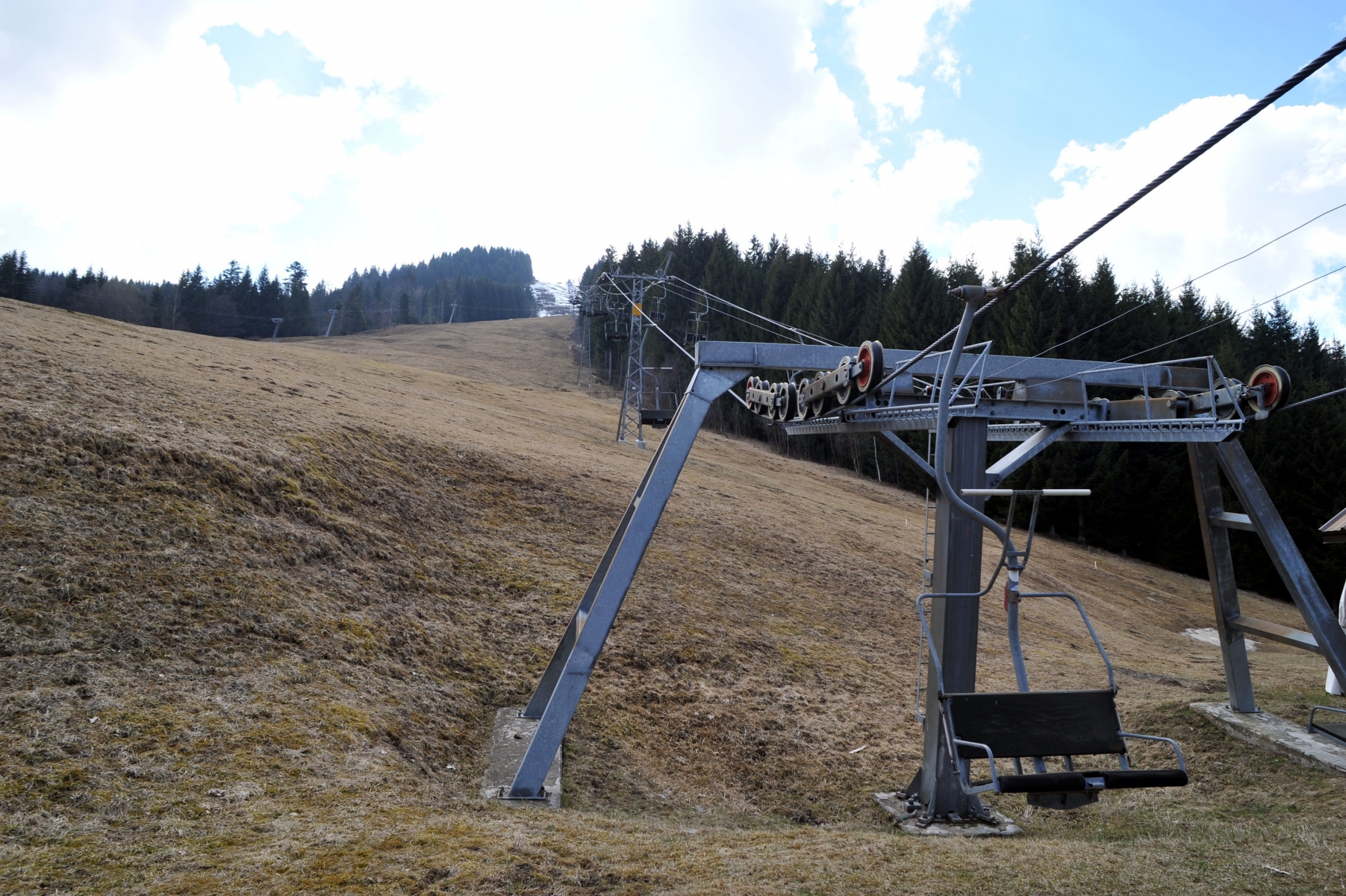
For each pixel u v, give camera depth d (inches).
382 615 488.1
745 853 253.1
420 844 244.1
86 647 350.3
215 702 340.8
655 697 491.5
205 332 5000.0
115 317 4603.8
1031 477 1972.2
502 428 1251.2
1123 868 234.7
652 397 2694.4
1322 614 386.6
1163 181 186.1
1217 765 399.2
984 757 251.4
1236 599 445.1
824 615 736.3
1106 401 402.0
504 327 5128.0
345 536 569.0
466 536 673.0
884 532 1278.3
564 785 362.3
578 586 636.1
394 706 396.8
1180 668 805.2
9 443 483.8
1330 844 254.1
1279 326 2486.5
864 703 551.2
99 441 524.1
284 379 1063.0
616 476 1066.7
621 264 4119.1
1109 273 2140.7
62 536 419.8
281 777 296.5
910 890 214.1
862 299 2930.6
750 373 375.6
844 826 368.2
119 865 218.5
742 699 516.4
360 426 836.6
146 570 422.6
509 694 459.2
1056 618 964.6
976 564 350.3
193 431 613.6
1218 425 367.2
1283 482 1765.5
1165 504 1834.4
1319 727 354.6
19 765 265.6
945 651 347.3
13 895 197.6
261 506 549.6
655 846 260.8
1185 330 2283.5
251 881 211.2
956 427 353.7
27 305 1146.7
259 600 438.6
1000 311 2282.2
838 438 2395.4
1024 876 227.3
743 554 844.0
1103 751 257.6
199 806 263.0
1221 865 235.3
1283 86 161.0
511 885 214.1
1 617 348.8
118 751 287.1
